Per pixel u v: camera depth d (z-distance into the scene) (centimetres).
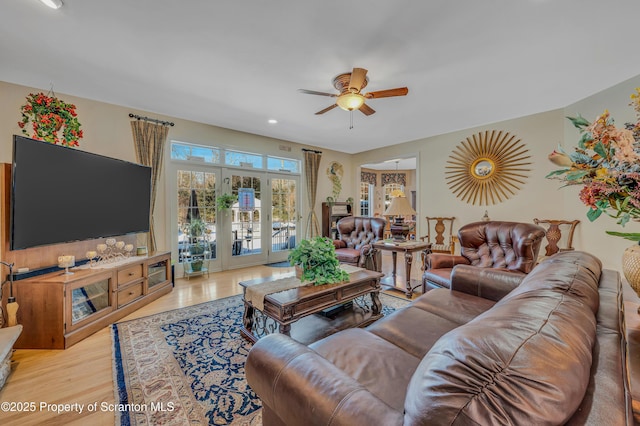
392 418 68
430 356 68
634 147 94
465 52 235
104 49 232
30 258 235
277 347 104
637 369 73
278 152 536
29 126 298
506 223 285
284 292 207
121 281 272
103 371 185
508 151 421
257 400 157
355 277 242
